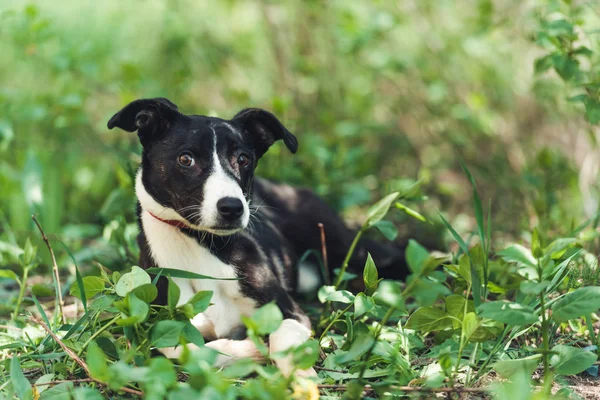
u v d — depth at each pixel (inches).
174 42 308.8
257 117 167.6
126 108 156.8
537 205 223.0
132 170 215.3
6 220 245.4
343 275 167.9
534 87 249.3
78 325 138.1
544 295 138.3
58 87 298.4
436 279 135.5
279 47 320.5
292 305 165.3
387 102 307.7
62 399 113.2
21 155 265.1
